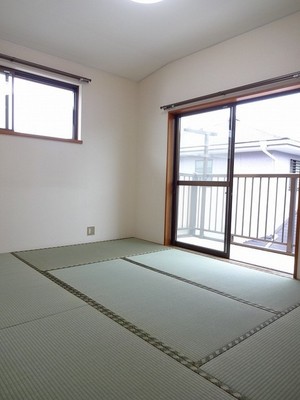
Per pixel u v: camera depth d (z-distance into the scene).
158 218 3.92
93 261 2.93
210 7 2.55
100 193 3.89
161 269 2.72
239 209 4.06
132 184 4.25
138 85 4.18
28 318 1.68
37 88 3.36
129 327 1.61
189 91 3.46
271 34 2.71
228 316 1.78
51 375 1.18
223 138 3.30
